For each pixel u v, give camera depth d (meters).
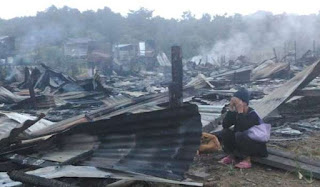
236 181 5.16
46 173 4.40
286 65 25.94
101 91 16.84
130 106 7.99
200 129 4.47
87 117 7.24
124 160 4.69
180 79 5.86
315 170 5.22
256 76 25.61
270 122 8.66
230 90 15.78
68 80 19.70
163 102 8.23
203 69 42.06
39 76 20.36
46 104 13.75
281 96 8.65
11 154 5.25
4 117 7.56
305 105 9.73
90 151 4.95
